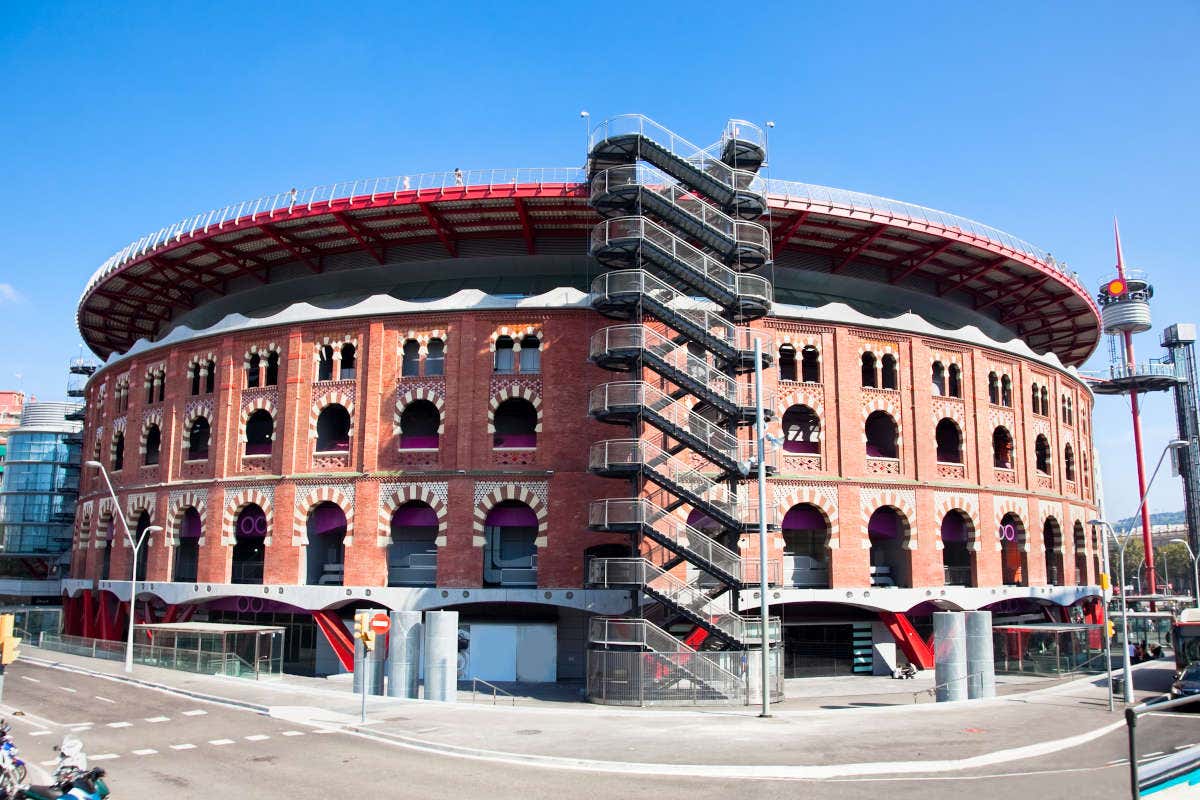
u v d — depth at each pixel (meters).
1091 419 61.94
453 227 46.12
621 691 33.00
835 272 49.78
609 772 21.06
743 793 18.86
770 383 43.22
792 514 44.03
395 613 34.88
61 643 49.66
